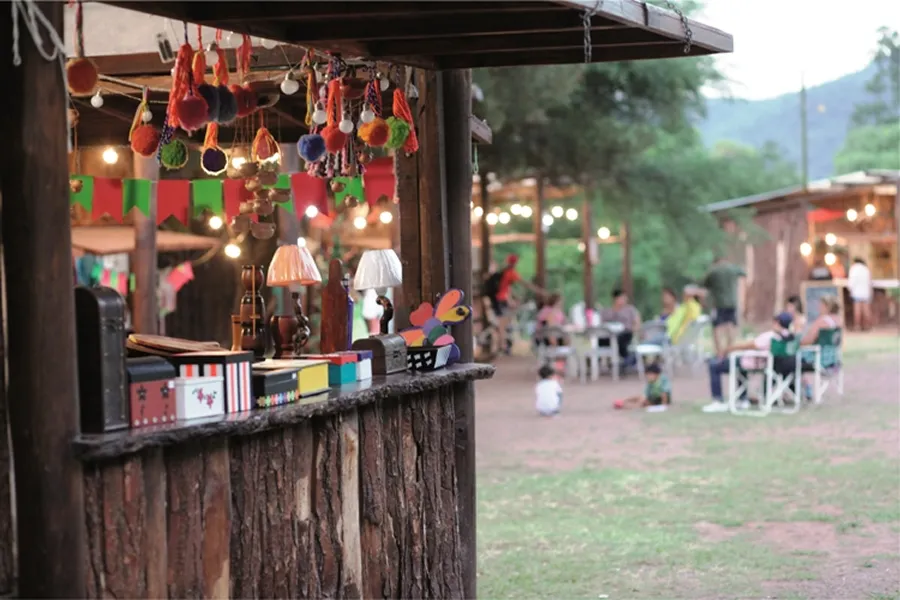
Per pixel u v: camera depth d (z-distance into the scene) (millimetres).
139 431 3701
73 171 7461
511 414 14648
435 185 6078
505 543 7934
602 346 20125
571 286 43219
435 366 5695
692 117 24094
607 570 7195
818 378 14570
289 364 4613
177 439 3719
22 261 3426
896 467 10320
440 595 5559
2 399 3494
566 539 8016
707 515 8672
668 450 11594
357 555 4852
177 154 5266
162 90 6758
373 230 19359
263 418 4082
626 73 21344
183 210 7492
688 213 23797
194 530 3930
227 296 18203
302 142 5359
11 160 3416
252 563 4242
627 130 21688
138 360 3883
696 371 19391
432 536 5504
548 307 19000
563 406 15305
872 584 6750
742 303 32688
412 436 5375
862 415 13594
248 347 5148
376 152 9859
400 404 5281
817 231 30047
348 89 5469
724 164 24297
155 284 11555
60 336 3471
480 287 24500
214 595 4020
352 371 5090
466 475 5934
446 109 6117
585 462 11016
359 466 4941
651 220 32438
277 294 12648
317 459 4613
